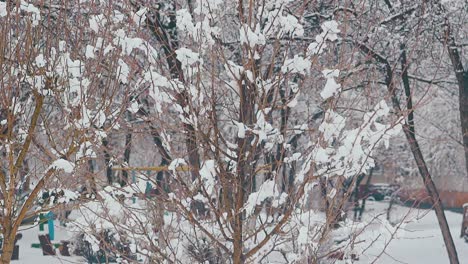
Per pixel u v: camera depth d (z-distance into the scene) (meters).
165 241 6.99
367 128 6.89
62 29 9.85
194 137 7.20
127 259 7.33
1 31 9.45
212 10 7.31
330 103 6.94
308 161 6.83
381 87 15.99
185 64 6.99
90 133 8.91
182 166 7.18
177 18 7.12
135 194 7.08
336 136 6.91
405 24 15.76
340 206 6.80
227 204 7.03
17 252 20.69
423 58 16.39
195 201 7.44
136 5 8.73
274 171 7.20
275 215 7.34
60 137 10.38
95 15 8.46
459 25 16.17
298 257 6.77
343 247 7.07
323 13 13.18
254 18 7.37
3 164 10.38
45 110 10.83
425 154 40.19
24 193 10.80
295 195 6.91
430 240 26.66
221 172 6.99
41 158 9.87
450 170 43.12
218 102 7.47
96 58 9.13
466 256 23.62
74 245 17.92
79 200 8.28
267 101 7.46
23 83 9.99
